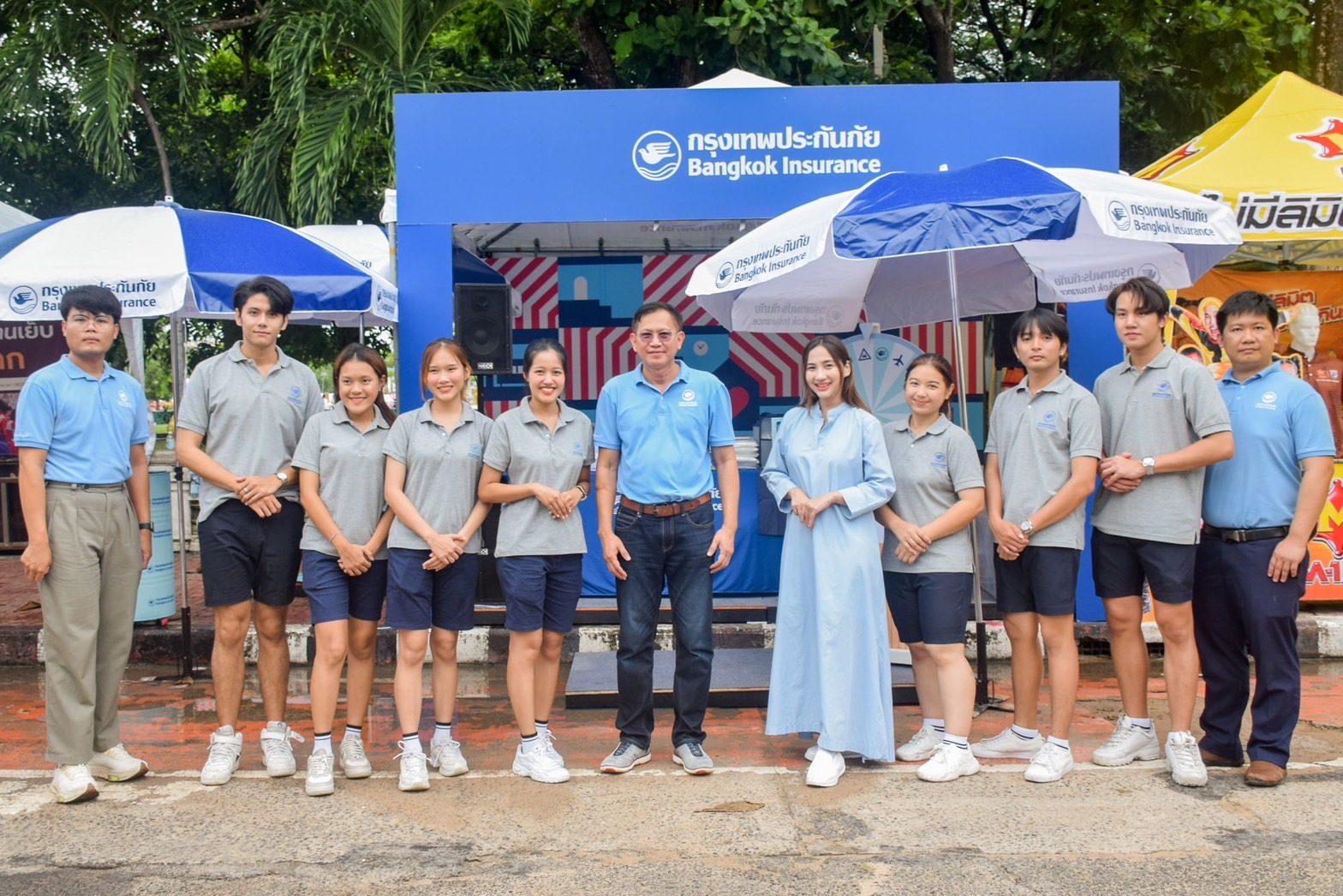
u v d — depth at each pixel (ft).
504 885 11.28
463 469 14.71
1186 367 14.26
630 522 14.80
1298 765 14.89
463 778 14.70
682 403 14.84
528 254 32.40
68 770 13.79
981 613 18.61
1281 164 21.15
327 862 11.90
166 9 38.81
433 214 23.63
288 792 14.14
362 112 36.11
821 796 13.79
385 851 12.16
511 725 17.83
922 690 15.37
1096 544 14.84
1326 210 20.38
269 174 37.37
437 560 14.34
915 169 23.56
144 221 18.38
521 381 33.17
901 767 14.97
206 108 47.01
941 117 23.53
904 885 11.16
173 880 11.48
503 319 23.73
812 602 14.83
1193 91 41.06
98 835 12.68
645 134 23.65
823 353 14.84
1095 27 39.81
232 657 14.79
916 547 14.55
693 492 14.76
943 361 15.07
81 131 40.55
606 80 40.42
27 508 13.64
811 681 14.79
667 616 23.39
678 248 31.96
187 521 21.34
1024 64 41.50
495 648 22.50
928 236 14.84
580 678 19.60
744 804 13.48
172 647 22.38
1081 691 19.62
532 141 23.65
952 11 41.68
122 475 14.42
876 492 14.43
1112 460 14.29
